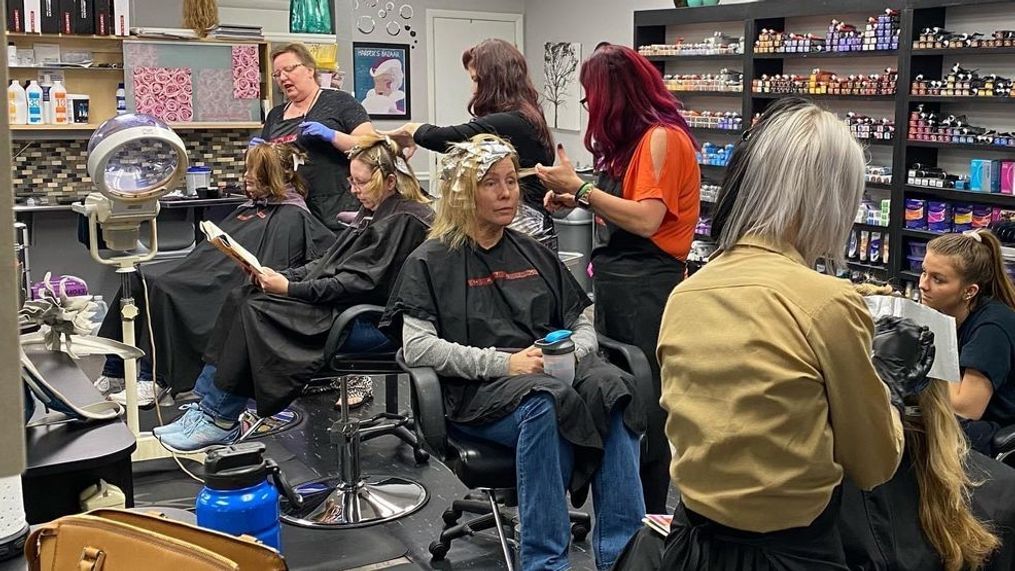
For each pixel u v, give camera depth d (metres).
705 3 5.98
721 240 1.43
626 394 2.26
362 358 2.90
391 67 7.70
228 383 2.97
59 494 1.70
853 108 5.29
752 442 1.29
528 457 2.22
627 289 2.59
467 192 2.46
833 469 1.30
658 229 2.54
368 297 2.98
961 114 4.69
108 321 4.00
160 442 3.15
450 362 2.35
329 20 5.60
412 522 3.03
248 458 1.55
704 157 6.07
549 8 7.89
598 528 2.30
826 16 5.40
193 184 5.56
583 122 7.59
